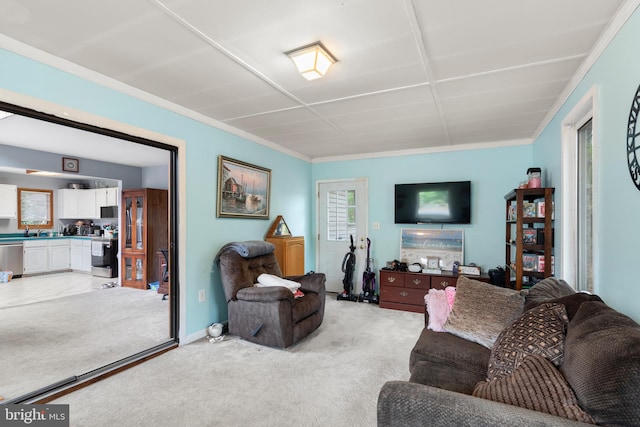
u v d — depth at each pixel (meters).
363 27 1.79
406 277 4.28
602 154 1.89
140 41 1.94
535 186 3.19
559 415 1.01
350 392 2.21
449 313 2.20
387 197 4.96
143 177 6.20
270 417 1.92
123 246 5.62
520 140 4.16
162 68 2.28
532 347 1.38
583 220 2.62
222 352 2.86
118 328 3.41
